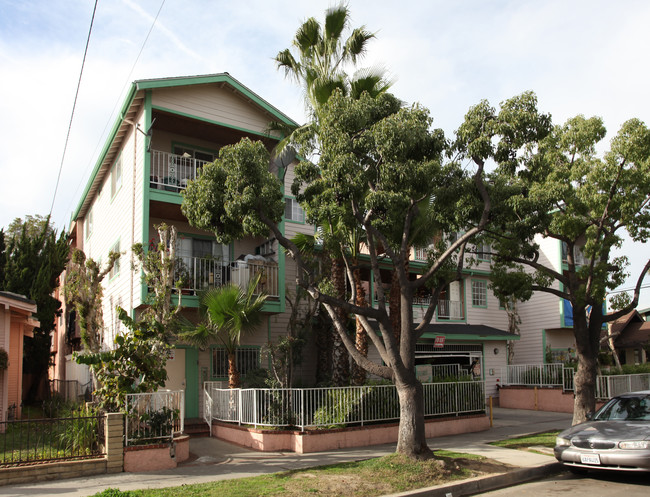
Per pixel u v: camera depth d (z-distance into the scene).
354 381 14.18
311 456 11.38
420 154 9.84
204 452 12.03
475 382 15.77
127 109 16.16
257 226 9.92
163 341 11.63
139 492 7.95
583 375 14.12
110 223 19.08
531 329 26.31
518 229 10.65
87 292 13.07
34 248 21.38
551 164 14.21
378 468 9.28
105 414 10.05
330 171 9.42
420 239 13.64
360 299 13.98
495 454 11.30
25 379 21.73
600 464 9.03
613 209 13.37
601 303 14.13
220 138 18.09
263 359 16.89
